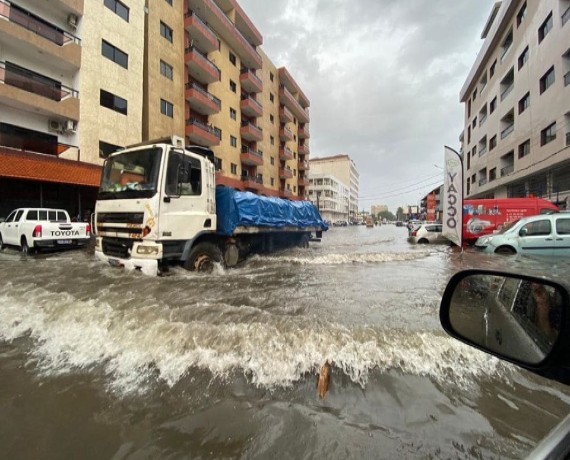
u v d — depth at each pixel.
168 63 22.67
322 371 2.22
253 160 33.94
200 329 2.97
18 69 15.09
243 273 6.73
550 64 18.25
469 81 35.03
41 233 9.87
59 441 1.70
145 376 2.34
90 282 5.04
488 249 10.09
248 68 35.06
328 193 87.56
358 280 6.03
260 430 1.72
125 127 18.92
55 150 15.53
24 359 2.69
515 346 1.52
